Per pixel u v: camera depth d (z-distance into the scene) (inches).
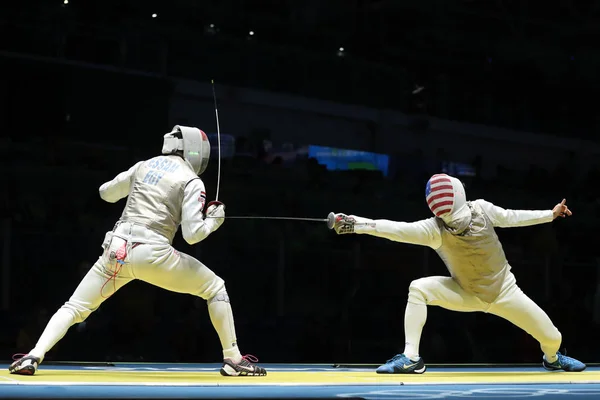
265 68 523.8
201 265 216.7
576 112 604.4
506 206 566.9
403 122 558.6
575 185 588.1
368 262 491.5
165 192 212.7
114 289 212.4
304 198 510.0
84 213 455.8
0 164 446.3
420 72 568.4
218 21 512.7
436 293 250.1
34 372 201.2
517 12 592.7
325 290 484.4
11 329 411.2
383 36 559.5
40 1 460.4
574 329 492.7
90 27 471.5
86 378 195.9
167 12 494.6
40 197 451.5
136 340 424.8
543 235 532.7
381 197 534.0
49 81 462.0
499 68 588.4
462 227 243.1
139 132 480.4
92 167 464.1
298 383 192.1
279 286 480.4
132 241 207.9
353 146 547.2
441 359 460.8
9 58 453.4
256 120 518.6
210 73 506.6
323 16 546.0
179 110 494.3
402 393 174.1
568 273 509.4
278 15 531.8
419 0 565.9
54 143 460.1
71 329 417.1
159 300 432.1
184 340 426.9
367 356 463.2
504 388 193.3
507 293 251.4
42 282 422.3
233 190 495.8
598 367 304.2
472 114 576.7
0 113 450.9
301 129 530.6
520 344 461.4
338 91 544.4
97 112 471.5
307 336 462.3
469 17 581.0
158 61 490.9
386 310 480.4
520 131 588.1
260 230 489.7
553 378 227.1
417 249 495.8
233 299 467.8
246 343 450.9
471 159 573.3
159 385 180.5
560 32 604.4
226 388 178.9
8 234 422.6
